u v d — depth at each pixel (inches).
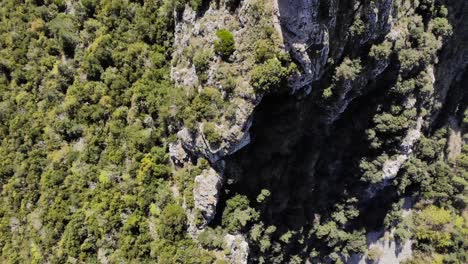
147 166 1910.7
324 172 2229.3
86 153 1947.6
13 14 2110.0
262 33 1568.7
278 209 2015.3
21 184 1998.0
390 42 1946.4
